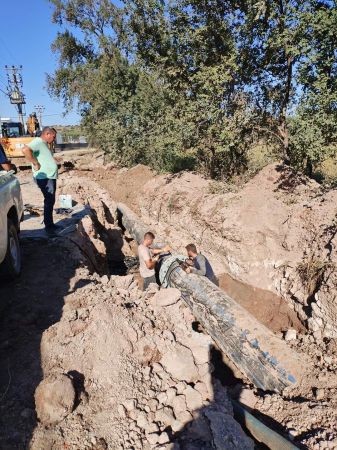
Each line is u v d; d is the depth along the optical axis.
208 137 10.61
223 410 4.07
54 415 3.64
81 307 5.27
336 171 10.58
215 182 10.88
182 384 4.23
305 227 7.46
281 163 9.49
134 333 4.70
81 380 4.12
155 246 8.38
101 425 3.71
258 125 9.87
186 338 5.04
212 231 8.88
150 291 6.23
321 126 7.51
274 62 9.12
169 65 10.98
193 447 3.54
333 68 7.59
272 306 7.07
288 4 7.54
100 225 11.87
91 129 23.62
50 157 7.71
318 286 6.32
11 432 3.54
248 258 7.73
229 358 5.64
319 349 5.43
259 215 8.07
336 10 6.89
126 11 11.18
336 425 4.06
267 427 4.11
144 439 3.62
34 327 4.98
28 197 12.77
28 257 7.20
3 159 6.37
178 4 9.99
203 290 6.44
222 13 9.80
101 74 20.80
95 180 17.69
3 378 4.11
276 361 4.97
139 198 13.73
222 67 9.18
